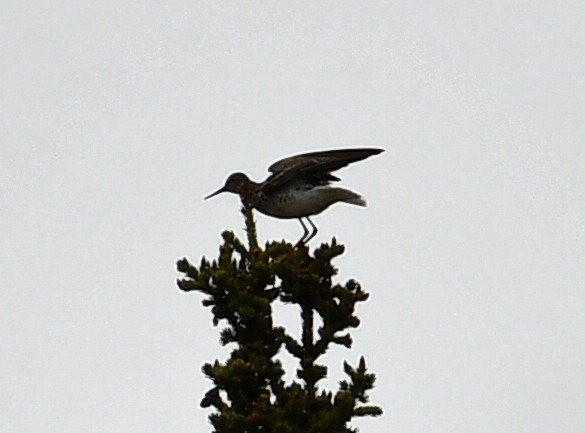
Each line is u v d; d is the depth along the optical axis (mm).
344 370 13086
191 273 13227
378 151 17297
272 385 12828
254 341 13023
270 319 13047
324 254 13477
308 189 17422
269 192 17438
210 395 12852
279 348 13125
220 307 13133
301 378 13203
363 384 12969
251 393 12695
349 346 13391
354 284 13484
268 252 13359
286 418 12328
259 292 13227
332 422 12352
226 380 12508
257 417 12070
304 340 13414
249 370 12555
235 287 12992
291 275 13250
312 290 13297
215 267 13250
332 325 13344
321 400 12578
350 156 17250
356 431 12703
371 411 12719
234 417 12242
